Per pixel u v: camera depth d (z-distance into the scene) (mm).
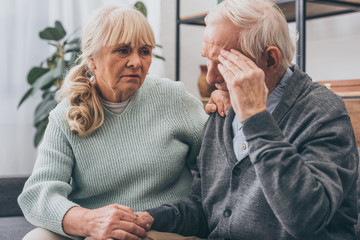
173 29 3779
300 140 1160
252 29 1173
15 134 3555
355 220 1206
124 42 1344
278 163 1054
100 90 1469
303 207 1042
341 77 2711
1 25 3508
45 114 3041
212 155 1385
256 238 1185
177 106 1551
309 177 1055
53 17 3615
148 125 1501
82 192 1486
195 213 1389
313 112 1176
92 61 1426
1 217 2303
